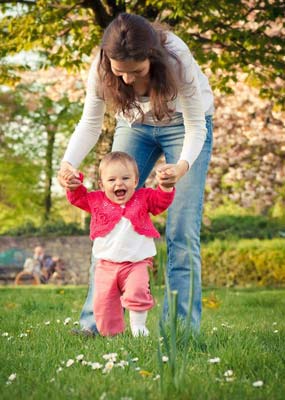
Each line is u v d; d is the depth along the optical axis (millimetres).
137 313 4027
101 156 11281
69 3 10672
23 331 4883
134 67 3391
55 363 3334
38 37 11086
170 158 4320
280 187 19344
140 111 3998
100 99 4180
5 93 23891
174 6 9594
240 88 16641
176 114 4234
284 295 10859
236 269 18219
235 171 18438
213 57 10539
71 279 23266
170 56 3715
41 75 19312
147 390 2676
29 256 24344
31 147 25047
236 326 5273
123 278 4051
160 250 3250
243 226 23234
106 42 3381
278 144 18125
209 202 19750
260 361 3256
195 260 4309
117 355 3301
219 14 11008
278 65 10891
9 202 27266
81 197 4180
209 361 3205
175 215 4305
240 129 17641
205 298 9469
